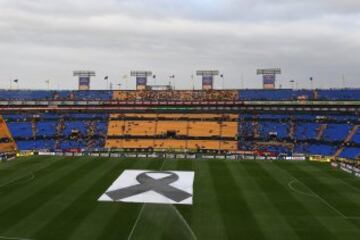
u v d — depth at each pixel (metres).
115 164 83.94
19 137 113.12
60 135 116.12
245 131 115.50
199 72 139.25
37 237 42.34
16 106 128.62
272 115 121.50
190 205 54.78
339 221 48.50
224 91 133.25
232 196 59.50
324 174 76.38
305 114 120.62
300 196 59.88
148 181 68.44
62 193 60.12
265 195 60.28
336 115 118.06
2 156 91.88
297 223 47.69
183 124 120.19
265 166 84.25
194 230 45.00
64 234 43.25
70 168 79.25
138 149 108.56
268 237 43.12
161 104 127.50
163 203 55.44
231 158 94.62
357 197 59.53
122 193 60.47
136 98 131.62
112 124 121.31
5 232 43.69
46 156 94.56
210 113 124.50
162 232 43.75
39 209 52.03
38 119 123.12
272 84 135.62
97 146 110.94
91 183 66.56
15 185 64.81
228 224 47.12
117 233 43.69
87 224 46.47
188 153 101.81
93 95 134.38
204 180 69.88
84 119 123.88
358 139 104.88
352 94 122.38
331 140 107.00
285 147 106.62
